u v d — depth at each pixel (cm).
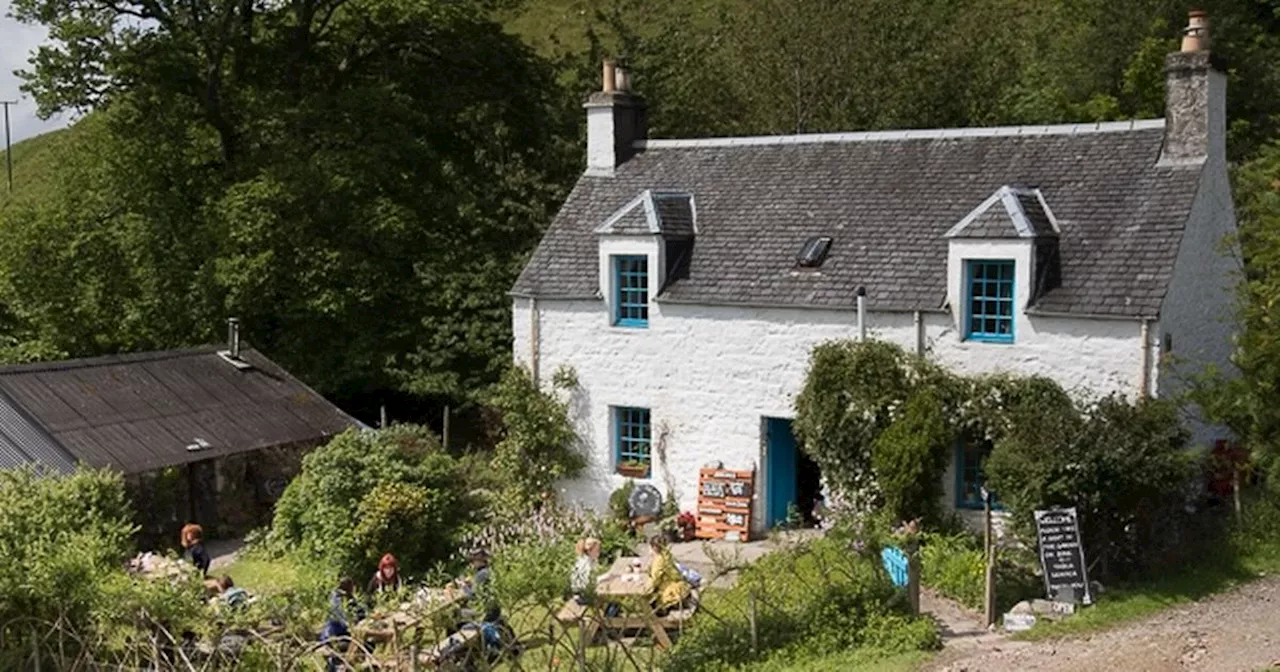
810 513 2597
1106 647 1702
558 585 1608
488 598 1591
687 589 1800
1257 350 2122
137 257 3528
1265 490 2247
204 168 3734
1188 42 2317
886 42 4303
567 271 2772
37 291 3644
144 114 3659
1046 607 1898
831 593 1783
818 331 2466
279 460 2816
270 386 2977
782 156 2788
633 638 1783
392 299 3547
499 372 3378
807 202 2658
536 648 1670
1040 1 5338
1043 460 1997
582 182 2952
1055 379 2245
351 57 4078
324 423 2905
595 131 2964
